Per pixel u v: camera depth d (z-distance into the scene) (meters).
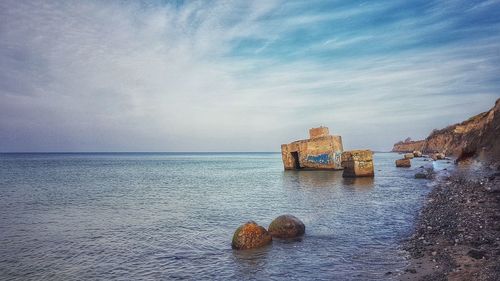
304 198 29.95
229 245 15.49
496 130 55.56
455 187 30.94
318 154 58.44
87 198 31.80
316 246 14.75
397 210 23.02
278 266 12.34
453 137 112.69
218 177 58.62
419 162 86.88
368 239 15.72
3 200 30.47
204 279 11.38
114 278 11.77
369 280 10.55
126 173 68.75
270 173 65.81
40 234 18.05
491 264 10.31
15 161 122.88
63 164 105.25
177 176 61.44
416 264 11.59
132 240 16.69
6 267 13.02
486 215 17.48
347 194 31.75
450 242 13.55
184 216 22.62
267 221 20.86
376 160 122.56
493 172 38.91
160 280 11.45
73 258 14.02
